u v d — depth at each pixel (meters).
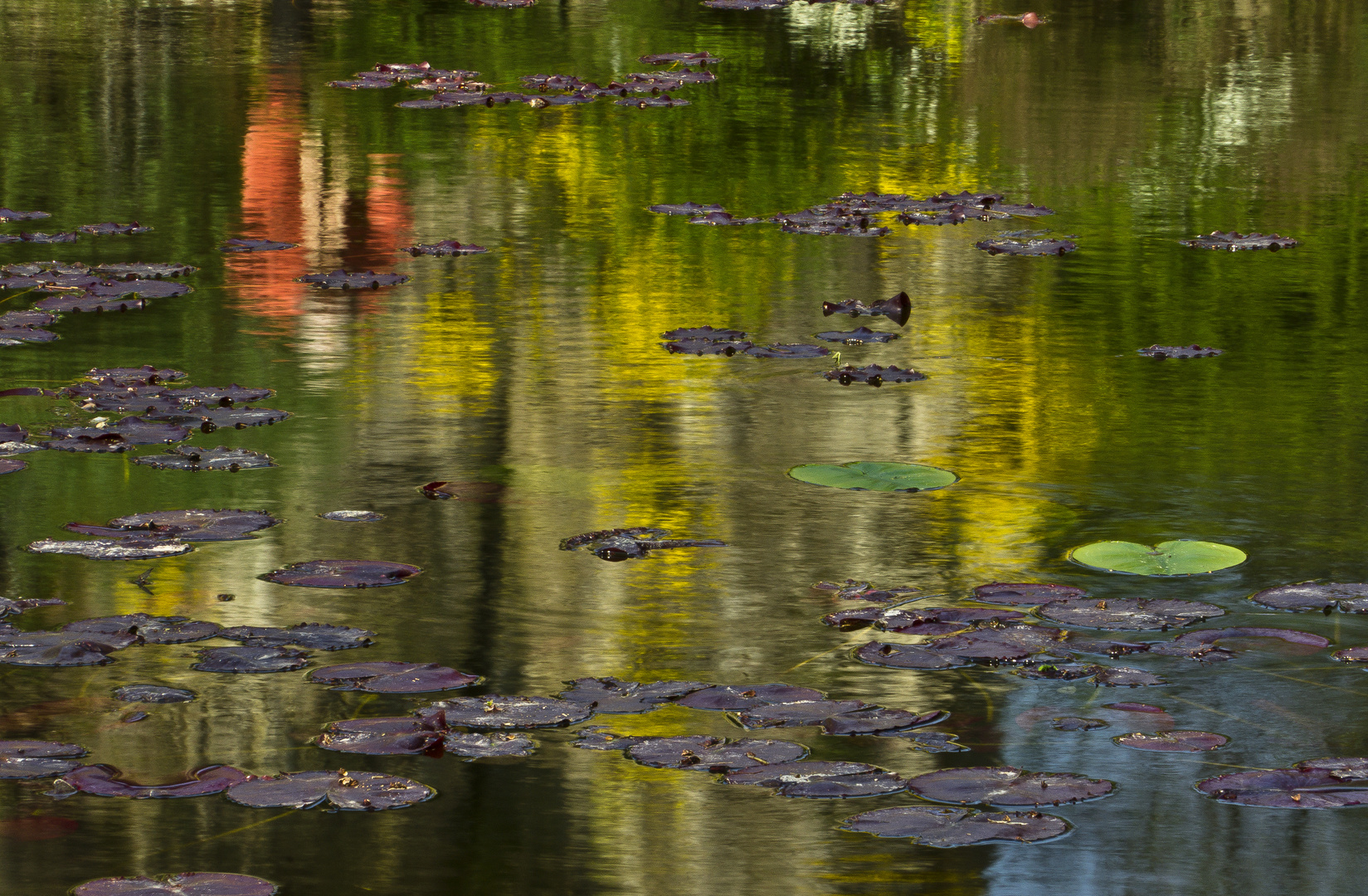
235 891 5.77
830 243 17.00
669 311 14.34
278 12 33.69
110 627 7.82
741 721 7.05
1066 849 6.26
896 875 6.10
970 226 17.88
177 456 10.31
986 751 6.91
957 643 7.84
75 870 6.00
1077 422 11.45
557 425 11.27
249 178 19.20
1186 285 15.43
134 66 26.52
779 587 8.64
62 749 6.80
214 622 8.07
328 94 24.73
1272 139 22.77
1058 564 8.96
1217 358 13.07
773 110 24.41
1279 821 6.45
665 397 11.92
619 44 30.42
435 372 12.41
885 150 21.77
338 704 7.28
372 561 8.83
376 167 20.06
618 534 9.30
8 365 12.34
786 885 6.01
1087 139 22.64
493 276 15.37
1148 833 6.35
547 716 7.09
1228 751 6.96
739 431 11.22
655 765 6.59
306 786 6.44
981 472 10.45
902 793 6.44
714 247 16.70
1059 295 15.08
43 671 7.52
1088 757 6.89
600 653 7.82
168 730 7.02
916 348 13.31
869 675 7.60
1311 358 13.09
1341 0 38.97
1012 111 24.59
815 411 11.68
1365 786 6.59
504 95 24.83
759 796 6.67
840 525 9.53
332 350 12.91
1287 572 8.85
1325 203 18.98
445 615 8.23
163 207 17.70
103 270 14.95
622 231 17.31
